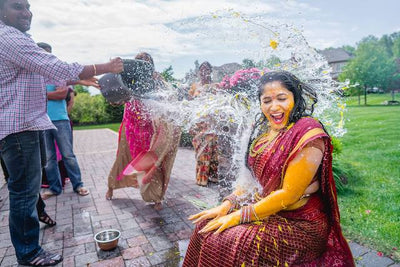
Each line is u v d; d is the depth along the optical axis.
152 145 3.24
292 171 1.53
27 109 2.16
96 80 2.97
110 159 7.27
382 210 3.11
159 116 3.07
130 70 2.48
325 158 1.54
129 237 2.83
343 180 3.93
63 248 2.66
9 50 2.00
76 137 14.16
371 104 23.23
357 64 26.59
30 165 2.24
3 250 2.68
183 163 5.99
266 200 1.58
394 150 5.96
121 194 4.09
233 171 2.88
